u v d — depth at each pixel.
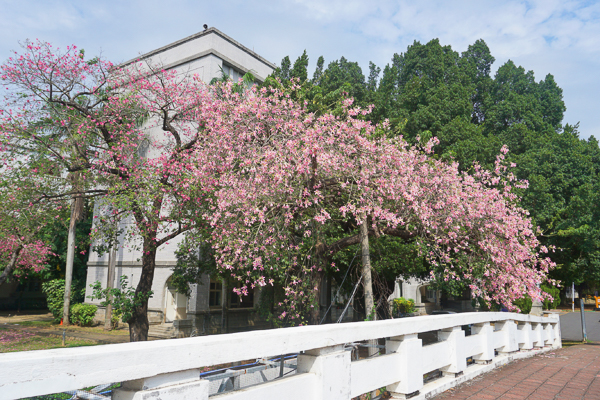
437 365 5.39
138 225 11.91
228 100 12.31
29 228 12.89
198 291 19.88
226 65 22.34
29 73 11.92
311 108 13.73
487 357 6.89
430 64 30.61
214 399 2.51
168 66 22.52
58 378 1.79
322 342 3.30
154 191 11.45
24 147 11.66
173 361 2.24
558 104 38.69
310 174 9.38
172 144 15.28
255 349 2.72
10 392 1.66
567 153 22.09
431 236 10.50
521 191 18.19
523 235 11.67
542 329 10.64
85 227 27.41
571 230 16.69
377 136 10.93
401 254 13.63
